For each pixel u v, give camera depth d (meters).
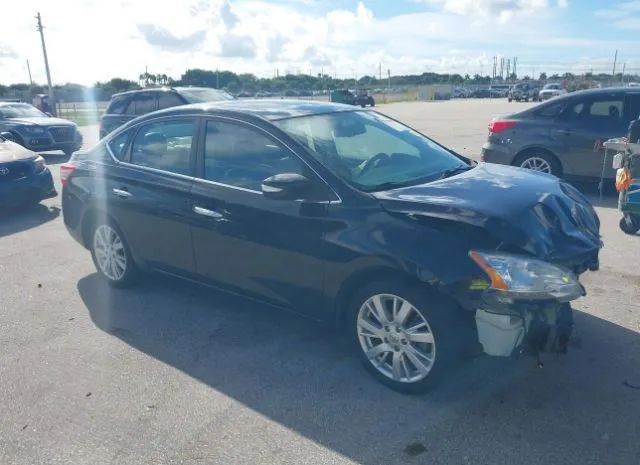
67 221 5.71
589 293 4.96
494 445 3.07
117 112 13.92
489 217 3.32
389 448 3.08
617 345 4.05
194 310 4.95
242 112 4.37
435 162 4.45
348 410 3.43
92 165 5.41
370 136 4.50
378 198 3.62
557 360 3.88
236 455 3.07
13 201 8.47
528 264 3.17
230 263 4.33
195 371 3.94
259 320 4.70
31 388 3.79
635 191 5.54
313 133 4.21
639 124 5.55
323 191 3.79
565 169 8.91
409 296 3.39
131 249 5.15
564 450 3.01
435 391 3.59
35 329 4.69
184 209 4.52
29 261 6.49
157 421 3.39
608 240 6.46
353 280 3.67
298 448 3.11
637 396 3.46
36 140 15.69
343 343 4.27
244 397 3.61
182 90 13.48
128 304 5.11
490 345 3.25
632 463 2.90
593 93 8.73
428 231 3.37
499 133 9.35
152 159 4.93
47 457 3.11
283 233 3.92
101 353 4.24
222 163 4.38
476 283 3.16
